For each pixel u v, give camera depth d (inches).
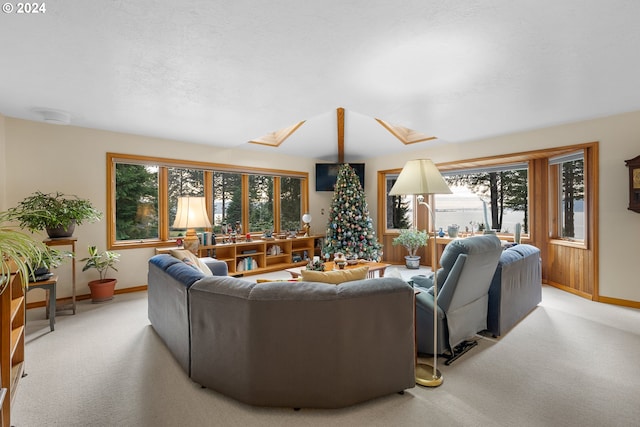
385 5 67.4
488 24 74.3
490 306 107.4
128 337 107.7
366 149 234.5
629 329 113.2
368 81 107.4
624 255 140.7
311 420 64.6
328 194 263.1
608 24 74.0
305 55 89.0
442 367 86.5
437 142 209.0
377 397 72.0
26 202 126.6
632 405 69.4
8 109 129.5
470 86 111.8
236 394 69.1
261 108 132.6
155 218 181.0
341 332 65.0
